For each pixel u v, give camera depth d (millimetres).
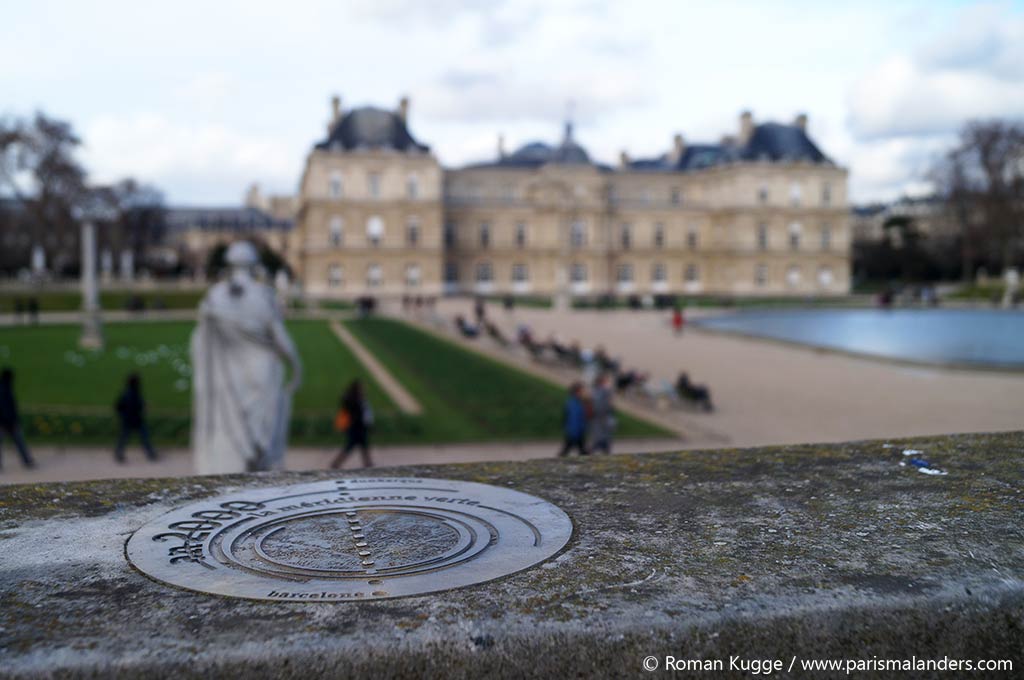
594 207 119938
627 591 3523
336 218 108000
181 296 87625
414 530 4422
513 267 119312
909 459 5691
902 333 55781
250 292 12391
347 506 4844
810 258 124750
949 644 3426
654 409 28422
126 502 4910
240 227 156500
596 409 19609
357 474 5570
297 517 4652
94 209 45000
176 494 5078
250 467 12297
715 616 3301
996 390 30719
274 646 3051
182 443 21875
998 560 3818
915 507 4629
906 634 3396
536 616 3291
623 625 3238
